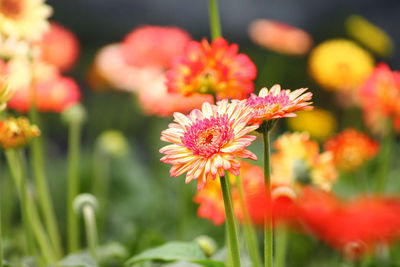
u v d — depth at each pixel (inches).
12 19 44.7
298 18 169.8
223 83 40.0
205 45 40.5
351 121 86.0
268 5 171.3
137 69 75.2
